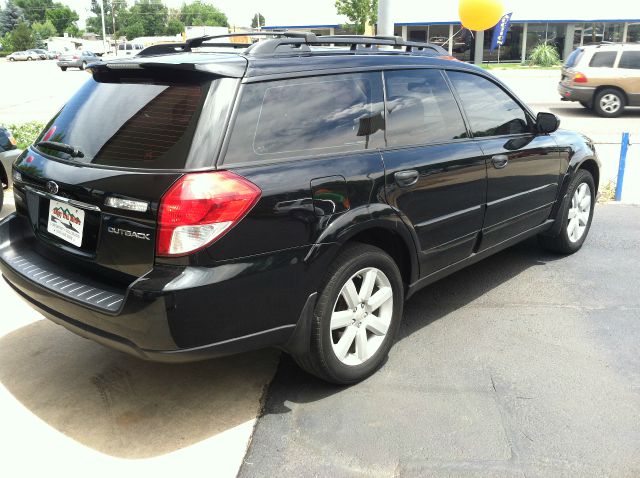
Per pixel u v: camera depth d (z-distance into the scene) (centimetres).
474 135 409
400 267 371
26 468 279
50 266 320
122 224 278
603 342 393
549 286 485
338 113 325
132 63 302
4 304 454
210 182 267
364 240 348
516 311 440
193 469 278
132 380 351
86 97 331
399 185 341
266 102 295
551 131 461
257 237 278
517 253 565
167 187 265
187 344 270
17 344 393
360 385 343
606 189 789
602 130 1358
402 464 278
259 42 313
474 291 477
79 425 310
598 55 1580
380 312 351
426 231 366
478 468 275
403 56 378
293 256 292
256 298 283
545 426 305
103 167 289
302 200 293
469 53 3525
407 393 335
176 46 382
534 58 3375
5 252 342
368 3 2956
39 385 346
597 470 273
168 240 264
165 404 328
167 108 289
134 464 281
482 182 405
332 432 302
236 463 281
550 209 503
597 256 554
